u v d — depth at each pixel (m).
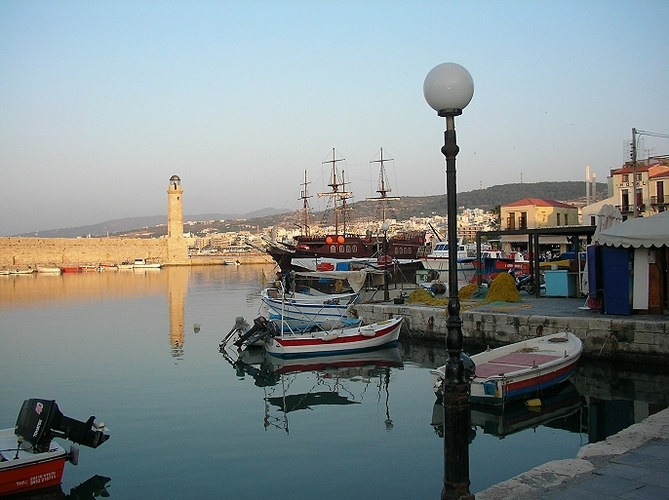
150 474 13.48
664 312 23.53
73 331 38.81
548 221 84.31
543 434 15.61
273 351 28.34
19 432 13.34
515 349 21.36
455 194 7.77
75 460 13.23
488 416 17.28
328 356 28.31
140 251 163.62
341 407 19.20
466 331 27.81
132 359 28.48
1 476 12.05
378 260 54.75
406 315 31.75
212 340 34.62
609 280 24.50
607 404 18.09
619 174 66.62
